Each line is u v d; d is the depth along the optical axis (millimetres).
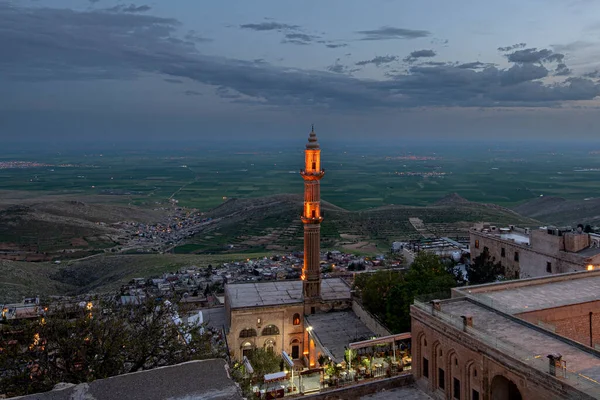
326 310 65250
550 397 24594
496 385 29078
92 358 27078
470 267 86312
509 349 27906
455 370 32312
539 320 33281
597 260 61000
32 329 27203
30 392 24172
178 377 11461
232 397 10680
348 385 42281
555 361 24703
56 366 26406
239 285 72938
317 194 64875
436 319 33969
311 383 47469
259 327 61844
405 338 47594
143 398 10445
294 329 63531
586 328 36406
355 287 69438
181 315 40375
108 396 10508
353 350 47406
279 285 73375
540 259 70562
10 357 25500
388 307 55906
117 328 29516
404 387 36688
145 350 29438
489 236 84875
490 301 36656
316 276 64812
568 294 39125
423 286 54812
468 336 30562
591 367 25984
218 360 12492
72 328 27938
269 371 51031
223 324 66562
